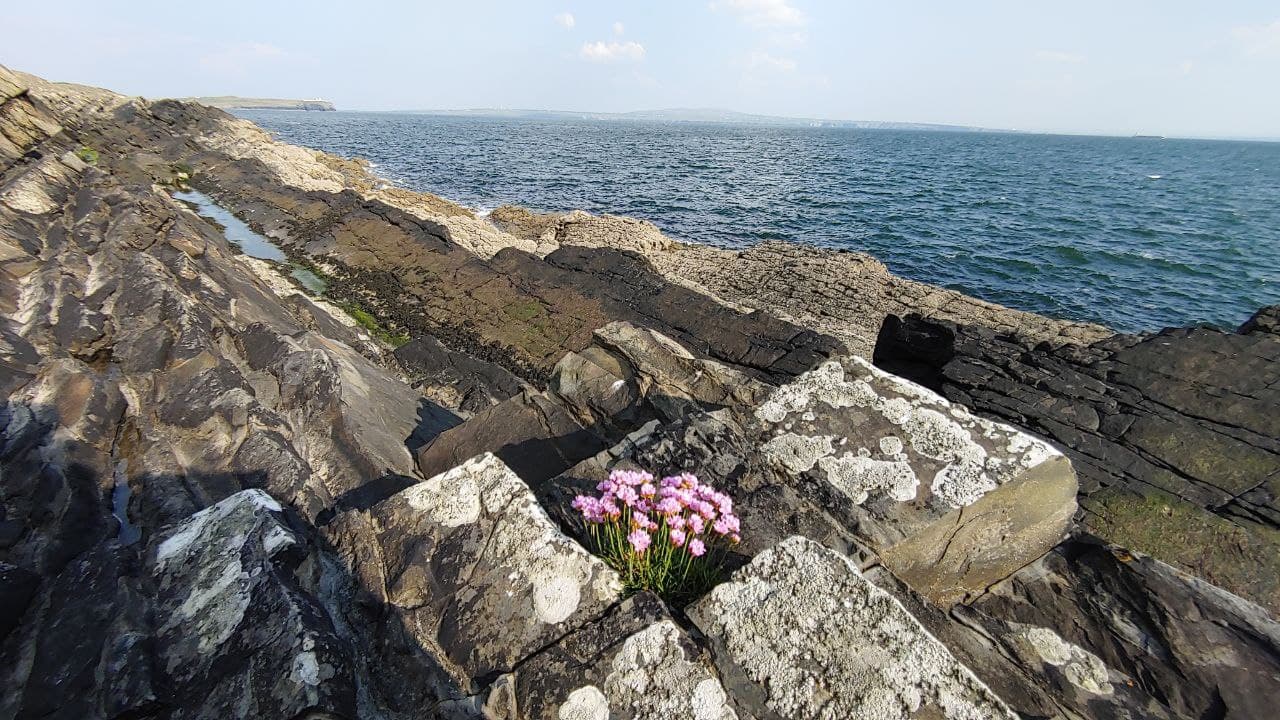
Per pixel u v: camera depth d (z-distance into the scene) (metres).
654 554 3.77
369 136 123.25
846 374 4.87
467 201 45.84
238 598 3.58
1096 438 7.89
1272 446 7.15
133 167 33.53
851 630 2.91
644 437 4.98
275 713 2.95
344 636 3.53
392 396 9.93
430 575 3.70
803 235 36.97
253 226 27.27
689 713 2.75
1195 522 6.84
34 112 32.22
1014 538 4.20
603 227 28.27
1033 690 3.28
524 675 3.05
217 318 9.59
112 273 10.92
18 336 8.06
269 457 6.14
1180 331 8.70
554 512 4.45
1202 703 3.25
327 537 4.15
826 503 4.18
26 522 5.02
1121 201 58.81
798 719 2.68
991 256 32.72
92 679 3.22
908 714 2.61
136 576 3.92
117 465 6.24
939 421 4.43
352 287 20.11
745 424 4.79
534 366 14.72
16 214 13.79
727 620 3.09
